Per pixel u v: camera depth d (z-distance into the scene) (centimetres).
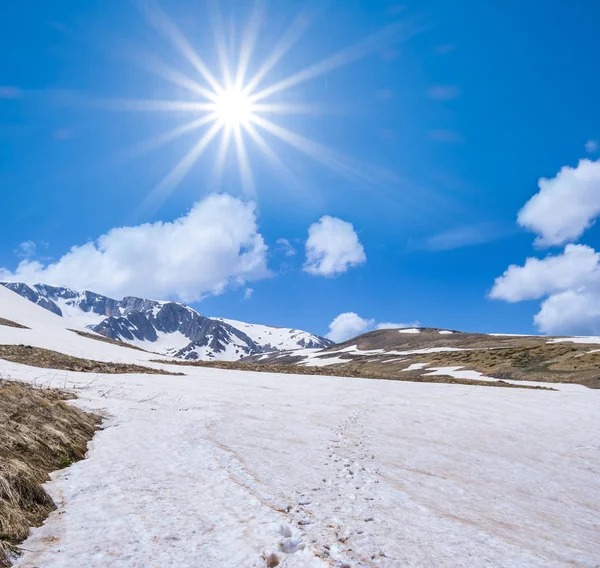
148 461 1121
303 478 1081
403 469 1309
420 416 2448
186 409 2098
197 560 612
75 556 604
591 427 2372
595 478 1441
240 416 1995
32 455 1005
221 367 5150
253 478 1028
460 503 1034
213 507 822
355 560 642
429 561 674
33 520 706
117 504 810
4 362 3253
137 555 617
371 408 2622
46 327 7175
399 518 866
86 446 1258
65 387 2338
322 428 1873
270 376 4291
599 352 7900
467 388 4116
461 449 1695
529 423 2425
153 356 6019
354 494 991
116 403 2052
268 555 634
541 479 1367
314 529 752
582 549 812
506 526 903
